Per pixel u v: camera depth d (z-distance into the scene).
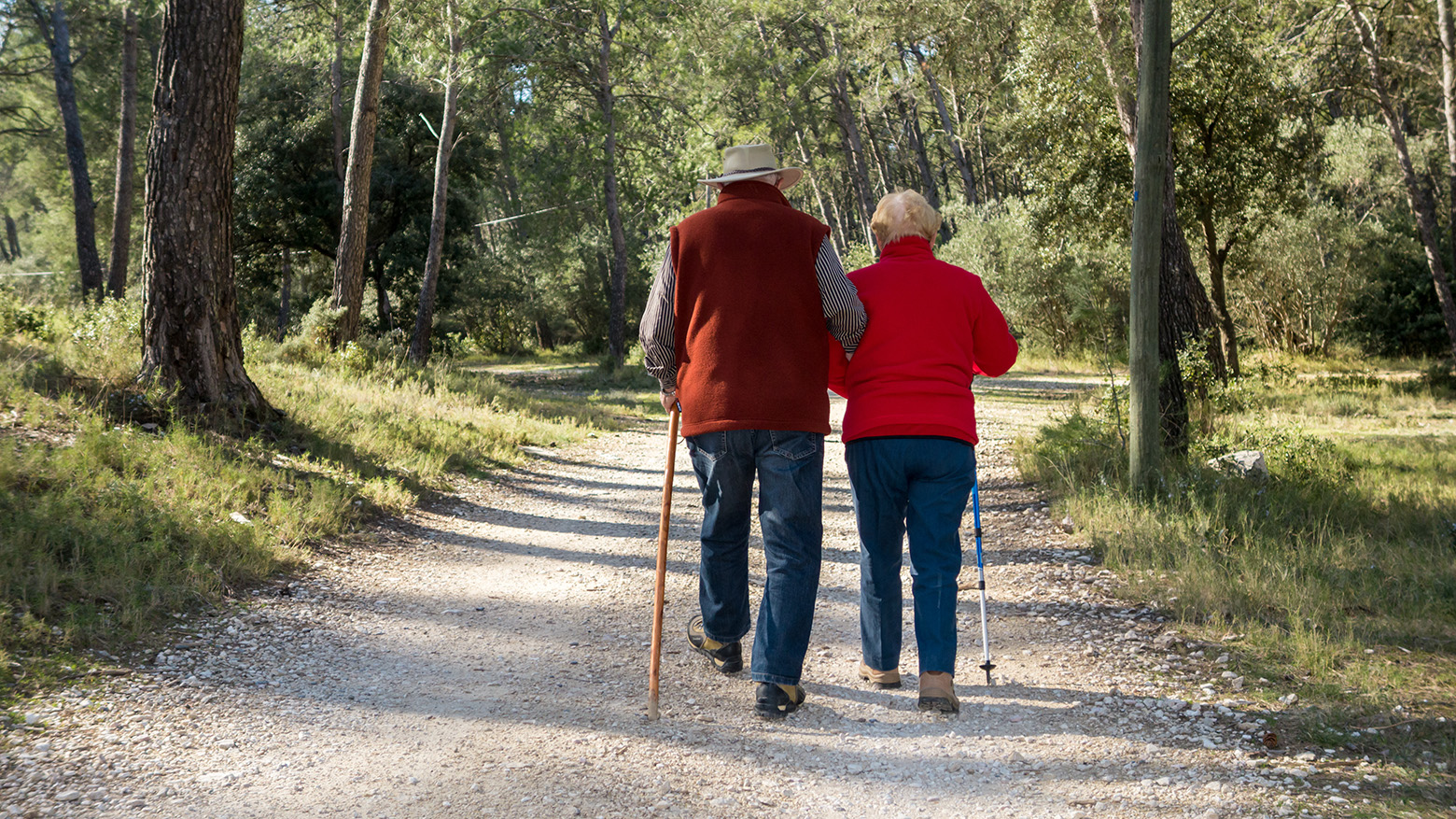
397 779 2.63
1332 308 27.20
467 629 4.16
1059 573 5.13
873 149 39.91
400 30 18.72
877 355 3.26
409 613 4.37
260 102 28.11
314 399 9.05
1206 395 8.62
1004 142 19.69
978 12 14.79
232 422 7.18
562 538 6.23
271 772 2.64
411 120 28.42
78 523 4.41
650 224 35.47
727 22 26.39
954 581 3.25
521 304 40.47
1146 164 6.67
